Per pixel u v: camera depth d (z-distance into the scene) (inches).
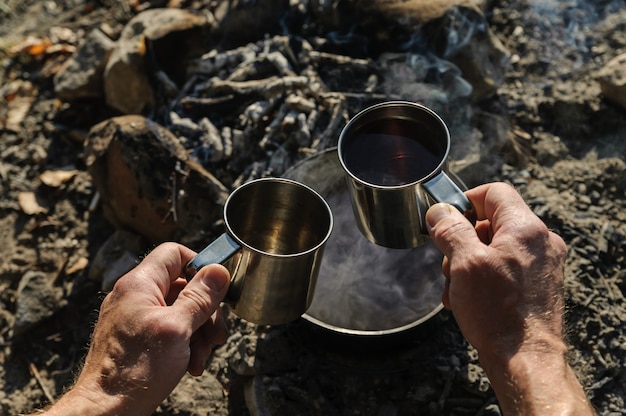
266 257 47.3
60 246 83.3
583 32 91.5
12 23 104.3
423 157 51.7
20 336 78.4
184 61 89.8
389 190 47.8
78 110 92.0
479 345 48.8
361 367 65.9
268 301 50.2
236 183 81.7
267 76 87.1
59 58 98.0
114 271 79.7
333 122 81.7
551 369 46.4
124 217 81.4
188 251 53.8
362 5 86.3
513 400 46.8
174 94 88.7
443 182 48.3
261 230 54.5
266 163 81.7
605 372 68.5
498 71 86.8
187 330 48.1
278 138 82.4
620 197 79.6
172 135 81.9
